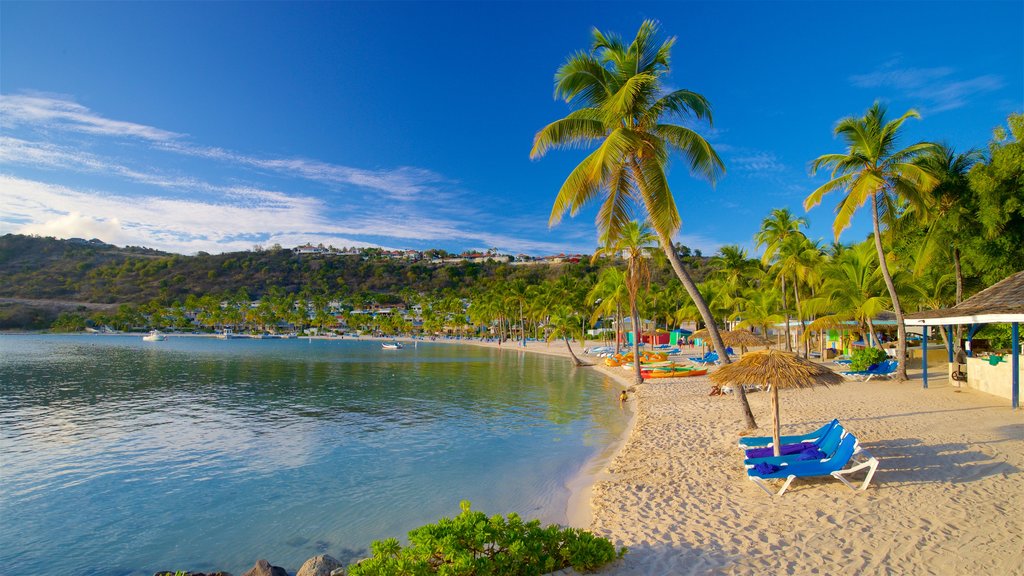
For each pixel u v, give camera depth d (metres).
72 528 9.96
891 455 10.55
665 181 13.30
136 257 196.75
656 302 72.19
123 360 54.72
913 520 7.41
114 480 12.85
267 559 8.67
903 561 6.26
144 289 168.25
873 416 14.52
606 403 24.28
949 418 13.52
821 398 18.47
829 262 37.25
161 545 9.23
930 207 21.98
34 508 10.98
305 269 197.88
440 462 14.03
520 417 20.95
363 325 144.50
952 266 25.34
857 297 28.59
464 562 5.56
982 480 8.82
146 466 14.06
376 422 20.09
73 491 12.03
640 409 20.91
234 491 11.91
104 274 175.25
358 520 10.16
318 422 20.20
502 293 96.69
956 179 21.75
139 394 29.08
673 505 9.02
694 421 16.64
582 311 81.88
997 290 15.93
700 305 13.36
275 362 53.47
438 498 11.23
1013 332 14.68
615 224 14.52
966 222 21.94
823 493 8.79
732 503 8.84
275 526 9.93
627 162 13.73
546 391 29.58
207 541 9.36
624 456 13.03
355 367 47.94
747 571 6.30
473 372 42.78
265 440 17.05
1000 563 6.02
